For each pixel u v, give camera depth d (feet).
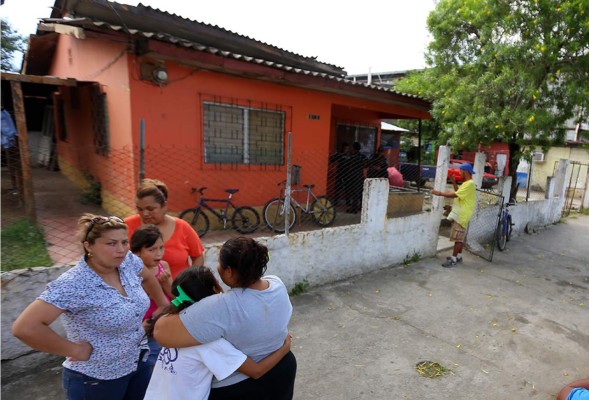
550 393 10.15
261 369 5.30
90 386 5.95
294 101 23.68
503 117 24.57
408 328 13.32
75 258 14.49
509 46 24.29
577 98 24.36
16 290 9.19
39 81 18.69
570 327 14.19
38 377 9.36
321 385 9.92
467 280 18.71
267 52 29.86
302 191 23.36
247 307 5.14
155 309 7.36
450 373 10.80
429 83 31.42
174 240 8.39
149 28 23.68
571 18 23.22
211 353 5.00
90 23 14.24
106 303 5.73
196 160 20.12
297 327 12.88
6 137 17.69
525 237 30.17
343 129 34.09
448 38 29.55
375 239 18.58
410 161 60.80
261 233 21.56
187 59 16.96
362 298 15.60
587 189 46.39
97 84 20.66
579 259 24.66
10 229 16.78
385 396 9.64
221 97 20.48
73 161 29.25
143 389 6.70
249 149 22.29
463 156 62.13
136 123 17.85
